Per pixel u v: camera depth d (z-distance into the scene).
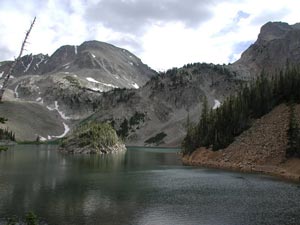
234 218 46.38
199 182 79.12
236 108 132.12
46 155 188.62
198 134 149.75
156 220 45.78
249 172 96.94
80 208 52.66
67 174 96.94
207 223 44.19
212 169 108.19
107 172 102.44
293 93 125.19
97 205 54.72
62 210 51.38
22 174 95.75
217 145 128.25
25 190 68.44
